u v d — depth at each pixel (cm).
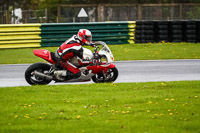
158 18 12912
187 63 5444
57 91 3344
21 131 2217
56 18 13325
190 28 7544
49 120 2466
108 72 3888
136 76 4419
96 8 12600
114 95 3188
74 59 3703
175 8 12950
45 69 3688
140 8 12825
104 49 3828
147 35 7575
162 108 2720
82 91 3344
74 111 2673
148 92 3288
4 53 6525
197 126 2264
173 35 7612
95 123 2356
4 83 4028
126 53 6488
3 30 6869
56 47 7106
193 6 13062
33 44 7038
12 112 2650
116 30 7481
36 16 12650
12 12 12219
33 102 2948
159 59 5891
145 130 2202
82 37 3616
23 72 4784
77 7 12544
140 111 2669
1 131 2217
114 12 12656
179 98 3041
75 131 2208
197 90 3356
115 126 2286
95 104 2891
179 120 2422
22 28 6975
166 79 4184
